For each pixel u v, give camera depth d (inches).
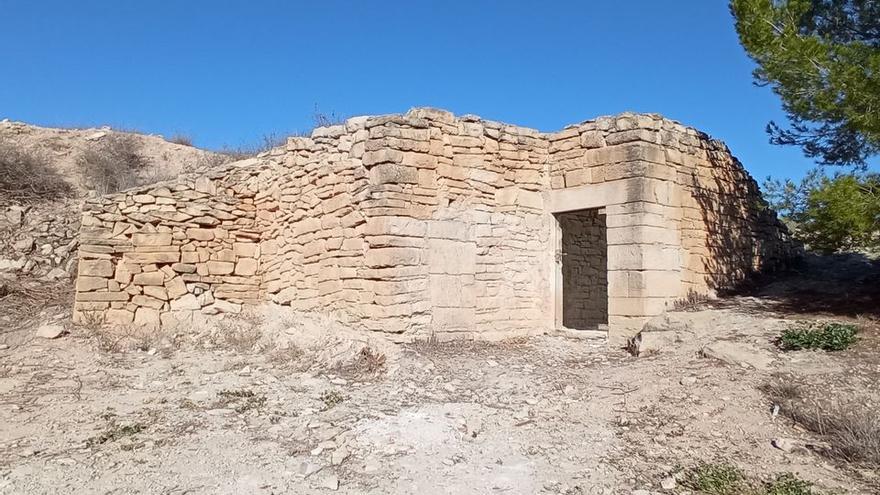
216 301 429.1
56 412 252.4
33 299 435.2
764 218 481.4
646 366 302.2
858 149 388.5
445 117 367.9
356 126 367.9
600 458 203.2
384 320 332.2
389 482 186.1
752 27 331.0
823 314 342.3
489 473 192.1
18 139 751.1
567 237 543.8
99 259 401.1
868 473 188.9
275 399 269.4
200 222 428.8
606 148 383.9
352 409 250.7
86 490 179.8
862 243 321.7
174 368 329.1
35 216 556.7
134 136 824.3
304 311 396.2
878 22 380.5
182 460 202.4
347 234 359.3
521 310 391.5
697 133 419.5
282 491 180.9
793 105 339.9
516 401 261.9
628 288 366.9
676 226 387.9
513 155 398.3
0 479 184.4
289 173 419.5
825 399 240.5
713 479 184.1
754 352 292.0
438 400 263.4
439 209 358.3
